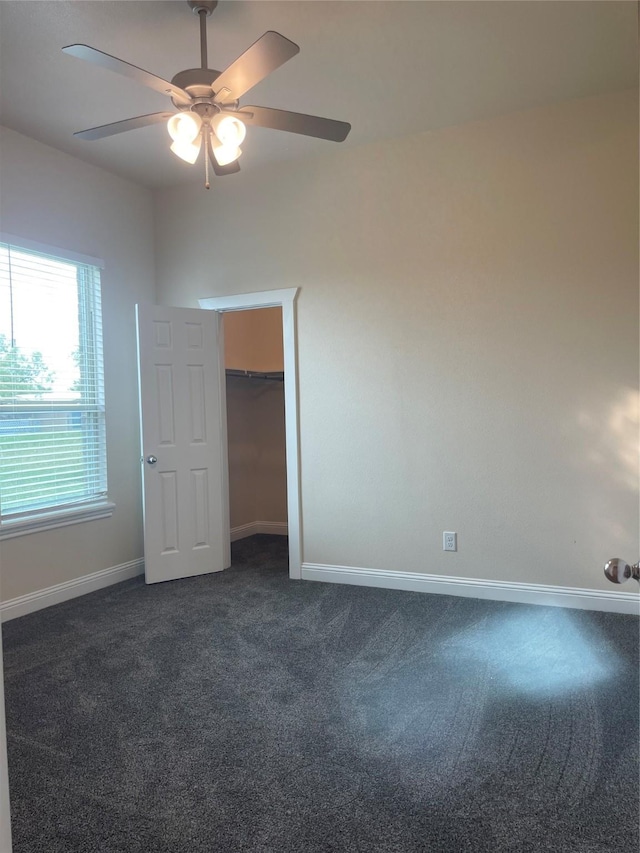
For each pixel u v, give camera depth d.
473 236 3.56
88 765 2.01
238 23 2.53
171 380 4.14
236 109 2.34
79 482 3.91
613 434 3.29
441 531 3.70
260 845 1.64
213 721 2.28
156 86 2.18
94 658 2.85
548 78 3.05
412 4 2.43
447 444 3.67
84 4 2.38
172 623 3.30
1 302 3.40
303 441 4.06
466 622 3.22
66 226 3.80
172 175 4.21
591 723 2.21
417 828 1.69
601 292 3.29
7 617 3.38
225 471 4.42
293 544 4.11
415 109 3.37
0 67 2.83
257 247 4.18
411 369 3.74
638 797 1.81
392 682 2.56
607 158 3.25
